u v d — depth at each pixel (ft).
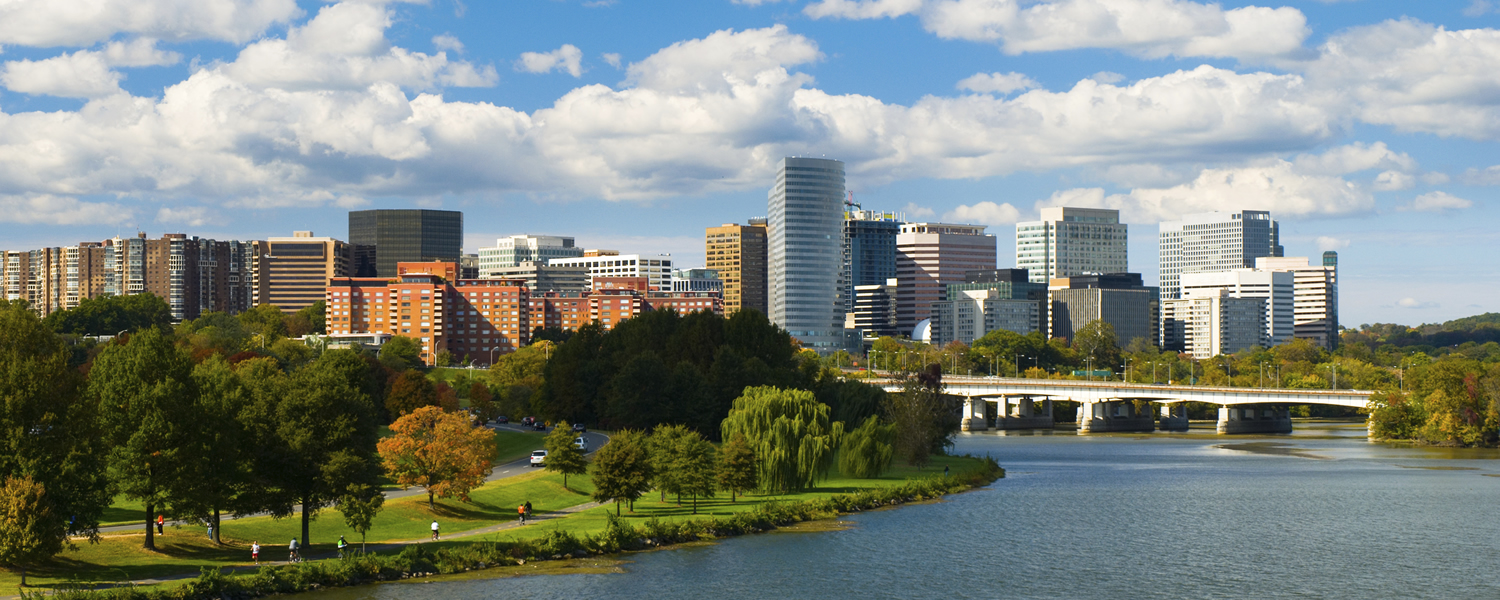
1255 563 428.97
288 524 417.90
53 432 325.21
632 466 475.72
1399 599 375.04
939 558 429.79
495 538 422.82
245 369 564.30
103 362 370.53
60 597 297.74
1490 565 426.51
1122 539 474.08
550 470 569.64
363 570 364.99
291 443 374.02
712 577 392.06
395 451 467.11
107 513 418.31
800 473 567.59
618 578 387.14
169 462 349.61
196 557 364.79
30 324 347.97
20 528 299.38
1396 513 554.05
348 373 607.37
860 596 373.61
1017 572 409.28
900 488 581.53
